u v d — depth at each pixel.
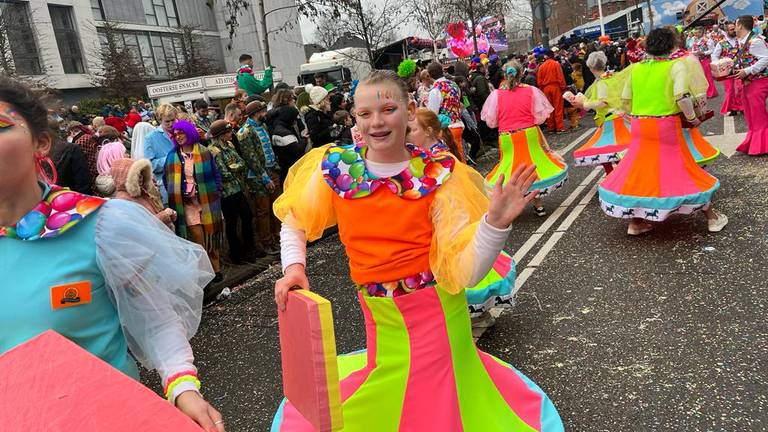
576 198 7.85
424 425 2.29
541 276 5.20
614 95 5.86
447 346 2.32
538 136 6.96
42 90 1.68
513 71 6.86
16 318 1.49
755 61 8.24
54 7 28.95
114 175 4.63
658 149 5.42
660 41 5.29
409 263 2.30
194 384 1.61
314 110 8.40
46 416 1.19
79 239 1.56
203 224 5.93
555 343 3.95
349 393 2.42
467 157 11.10
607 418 3.08
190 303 1.82
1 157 1.46
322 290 5.70
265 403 3.79
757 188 6.81
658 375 3.39
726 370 3.34
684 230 5.78
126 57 27.22
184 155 5.87
